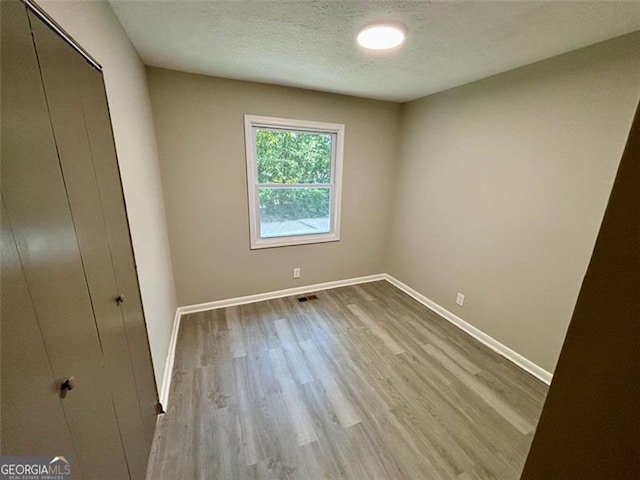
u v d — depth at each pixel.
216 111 2.49
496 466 1.40
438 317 2.86
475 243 2.48
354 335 2.52
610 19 1.35
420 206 3.11
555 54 1.77
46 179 0.68
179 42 1.73
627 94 1.51
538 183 1.96
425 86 2.54
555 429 0.48
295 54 1.89
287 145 2.93
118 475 0.96
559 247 1.88
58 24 0.79
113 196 1.16
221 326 2.61
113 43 1.35
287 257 3.19
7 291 0.51
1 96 0.54
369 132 3.19
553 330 1.95
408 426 1.61
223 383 1.91
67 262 0.74
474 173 2.44
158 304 1.91
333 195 3.27
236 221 2.83
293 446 1.47
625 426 0.38
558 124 1.81
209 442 1.48
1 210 0.51
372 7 1.33
